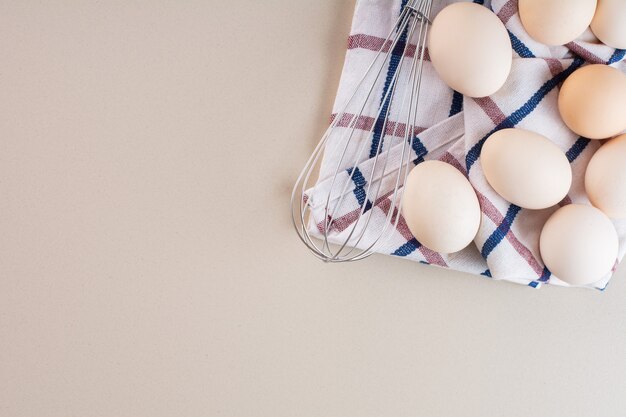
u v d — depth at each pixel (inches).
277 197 26.8
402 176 26.0
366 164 25.9
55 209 26.8
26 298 26.8
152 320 26.9
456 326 27.1
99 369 27.0
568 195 25.6
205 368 27.0
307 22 26.8
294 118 26.7
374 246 25.9
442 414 27.2
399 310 27.1
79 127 26.8
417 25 26.0
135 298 26.9
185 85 26.7
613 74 24.1
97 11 26.7
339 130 26.1
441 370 27.2
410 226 24.4
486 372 27.2
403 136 26.2
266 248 26.9
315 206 25.9
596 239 24.0
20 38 26.6
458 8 24.0
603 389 27.3
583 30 24.4
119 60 26.7
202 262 26.9
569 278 24.5
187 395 27.0
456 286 27.1
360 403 27.2
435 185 23.9
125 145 26.8
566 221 24.2
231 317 27.0
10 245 26.8
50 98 26.7
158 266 26.9
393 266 27.0
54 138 26.7
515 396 27.3
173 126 26.8
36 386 26.9
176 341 27.0
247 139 26.8
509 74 25.1
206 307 27.0
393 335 27.1
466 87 24.2
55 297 26.9
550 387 27.3
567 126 25.4
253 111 26.7
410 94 26.2
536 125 25.2
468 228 24.1
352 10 26.8
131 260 26.9
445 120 25.9
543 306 27.2
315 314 27.0
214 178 26.8
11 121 26.7
